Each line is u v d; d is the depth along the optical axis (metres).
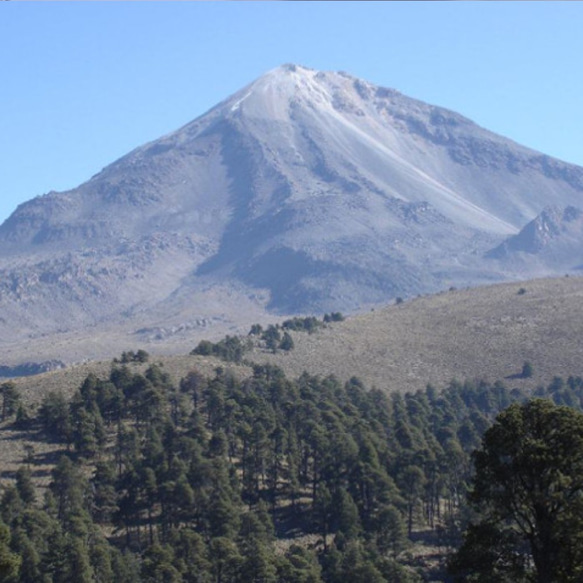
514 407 56.59
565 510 53.66
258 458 146.88
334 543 127.00
